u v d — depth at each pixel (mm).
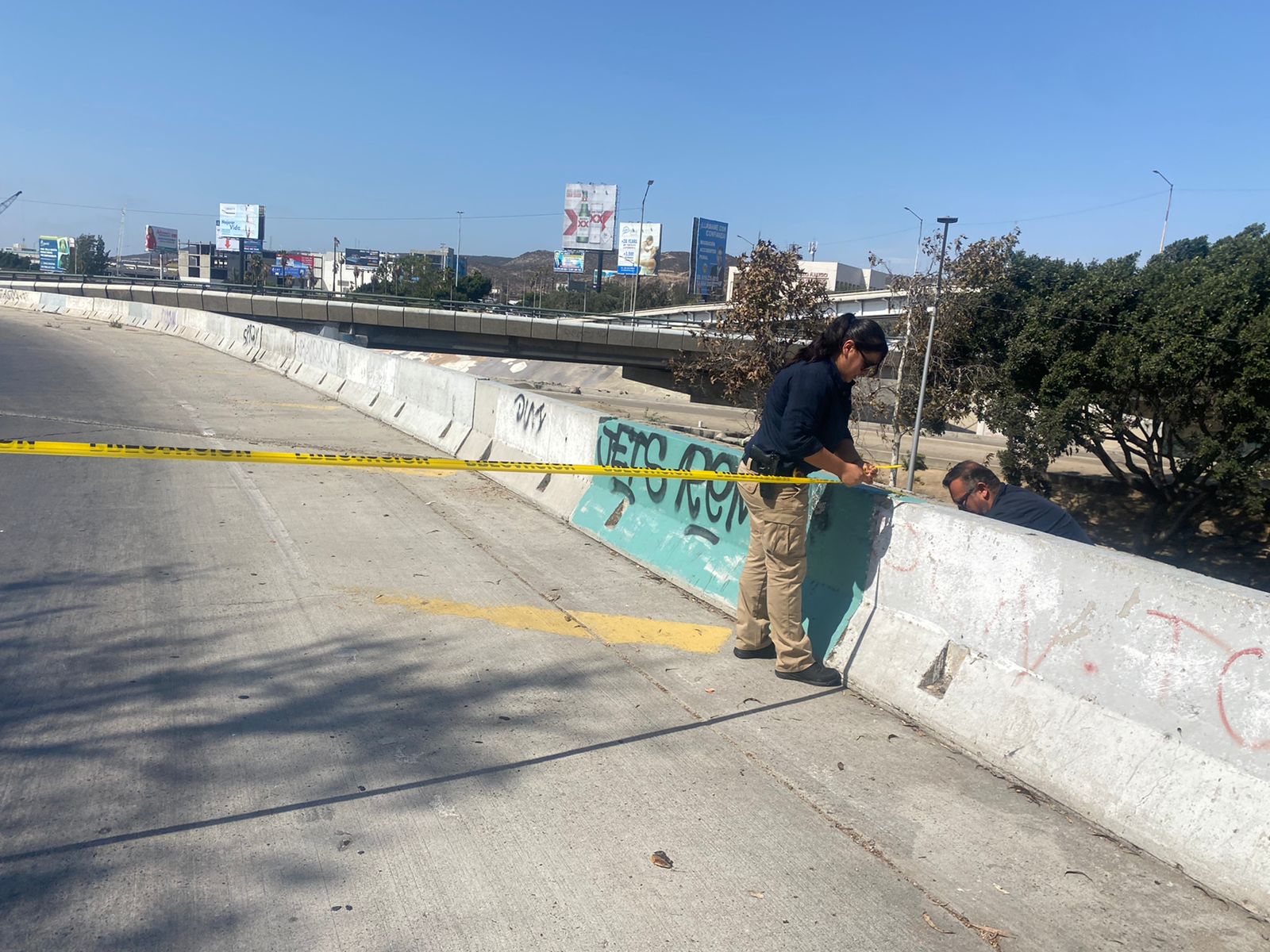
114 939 2639
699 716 4301
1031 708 3850
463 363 73938
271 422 13492
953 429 50906
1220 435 20859
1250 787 3111
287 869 3014
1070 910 2965
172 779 3527
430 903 2885
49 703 4125
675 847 3238
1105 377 21484
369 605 5652
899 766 3891
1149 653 3482
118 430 11977
